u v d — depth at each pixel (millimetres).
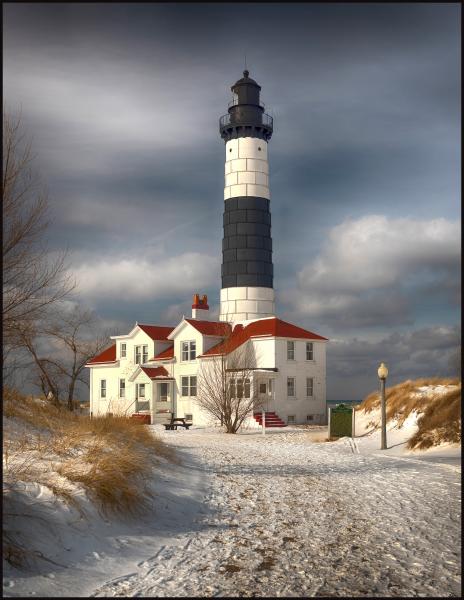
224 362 43688
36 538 8695
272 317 51188
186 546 10094
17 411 16234
